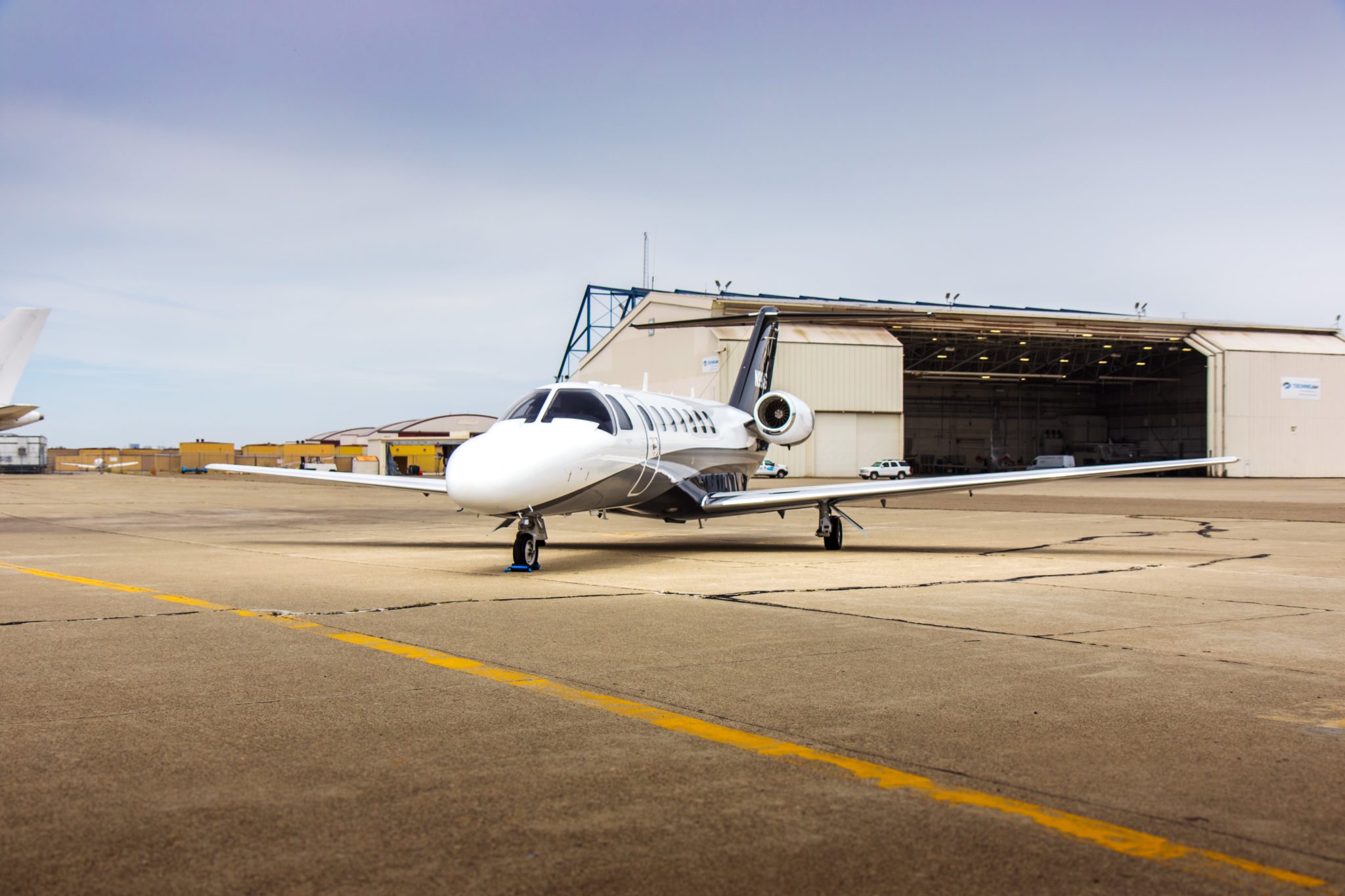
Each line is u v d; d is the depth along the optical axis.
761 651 7.03
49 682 5.95
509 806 3.88
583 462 12.45
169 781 4.14
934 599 9.82
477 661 6.64
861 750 4.65
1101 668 6.51
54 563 13.16
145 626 7.95
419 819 3.74
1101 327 69.94
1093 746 4.71
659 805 3.91
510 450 11.77
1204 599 9.84
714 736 4.87
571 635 7.65
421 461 70.56
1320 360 71.75
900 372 63.66
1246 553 15.19
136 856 3.39
